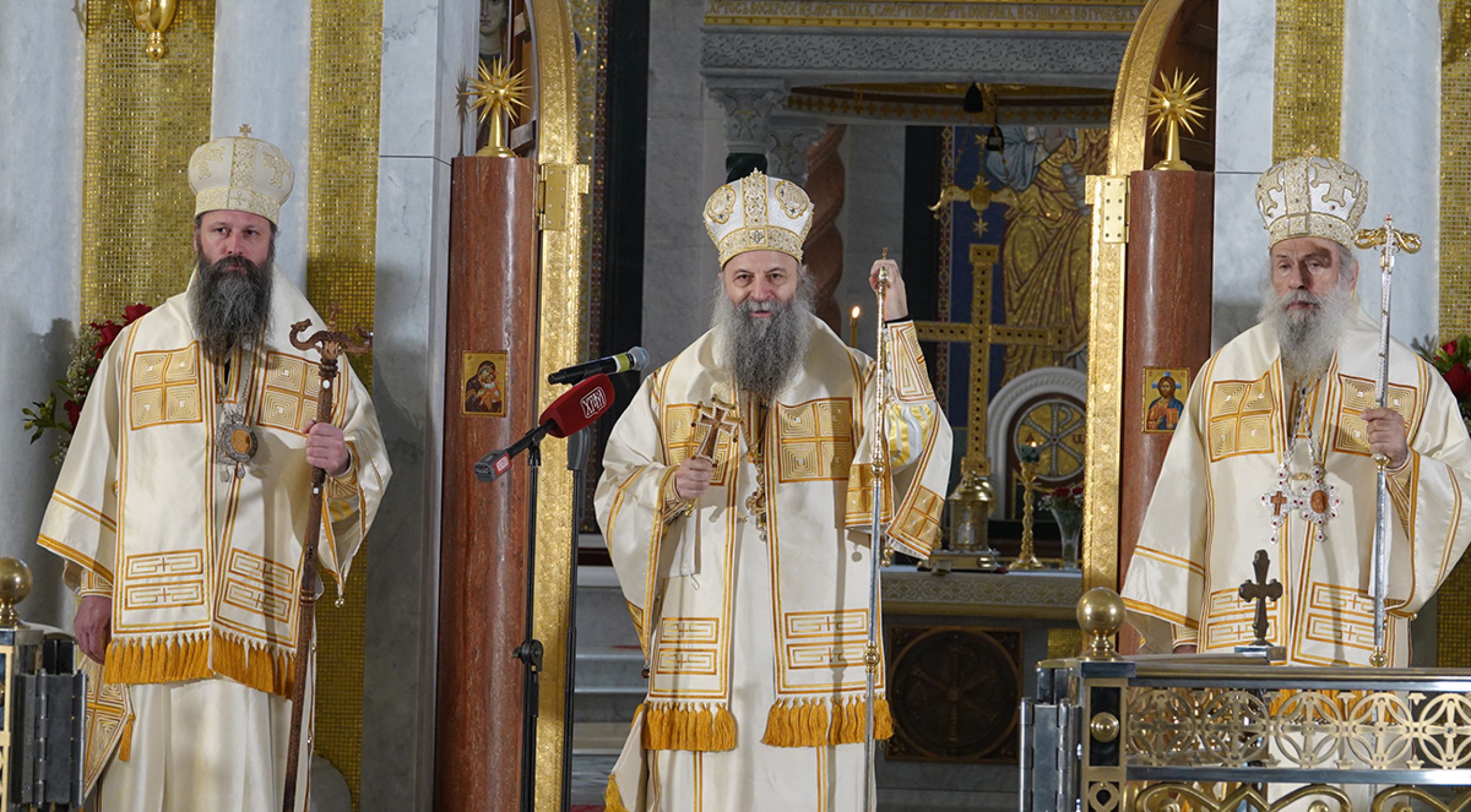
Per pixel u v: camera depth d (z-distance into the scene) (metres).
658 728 5.20
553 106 7.28
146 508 5.48
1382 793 4.23
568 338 7.07
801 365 5.41
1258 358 5.65
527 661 5.35
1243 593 5.00
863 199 16.95
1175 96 7.12
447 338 7.08
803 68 13.50
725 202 5.39
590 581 12.69
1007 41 13.46
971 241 16.97
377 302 6.85
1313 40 6.87
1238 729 4.18
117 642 5.39
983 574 8.56
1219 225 6.85
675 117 14.84
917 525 5.30
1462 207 6.71
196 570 5.43
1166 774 4.13
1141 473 7.00
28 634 4.68
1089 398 7.15
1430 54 6.67
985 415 16.75
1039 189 16.95
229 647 5.43
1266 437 5.52
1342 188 5.49
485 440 7.02
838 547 5.30
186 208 7.08
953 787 8.59
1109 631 4.11
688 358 5.57
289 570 5.61
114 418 5.65
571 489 7.05
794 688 5.17
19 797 4.65
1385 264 5.25
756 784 5.14
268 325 5.65
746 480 5.32
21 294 6.68
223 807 5.38
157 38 7.07
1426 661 6.60
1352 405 5.47
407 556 6.80
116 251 7.09
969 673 8.62
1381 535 5.18
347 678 6.82
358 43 6.95
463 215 7.07
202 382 5.56
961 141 16.98
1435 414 5.48
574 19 14.62
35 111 6.77
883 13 13.43
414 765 6.78
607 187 14.71
